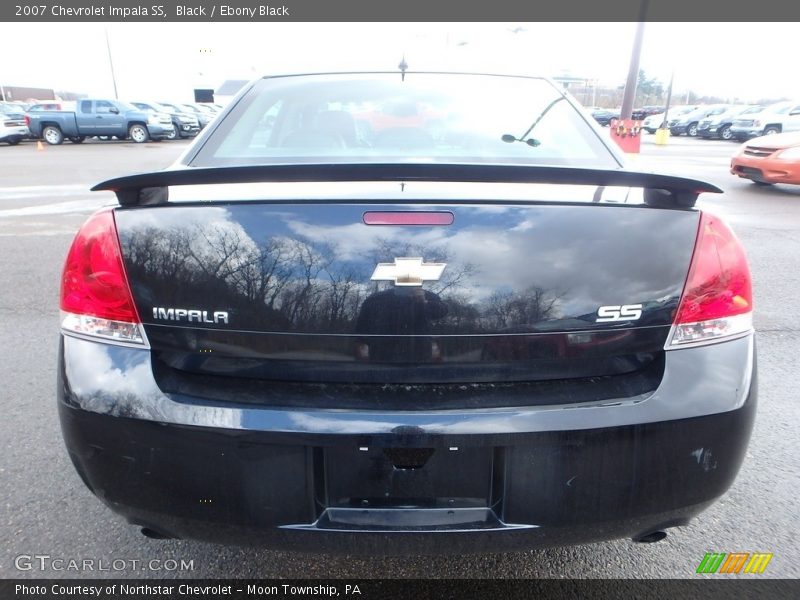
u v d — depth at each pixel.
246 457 1.47
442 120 2.37
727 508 2.32
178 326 1.53
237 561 2.06
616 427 1.46
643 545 2.13
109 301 1.56
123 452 1.53
